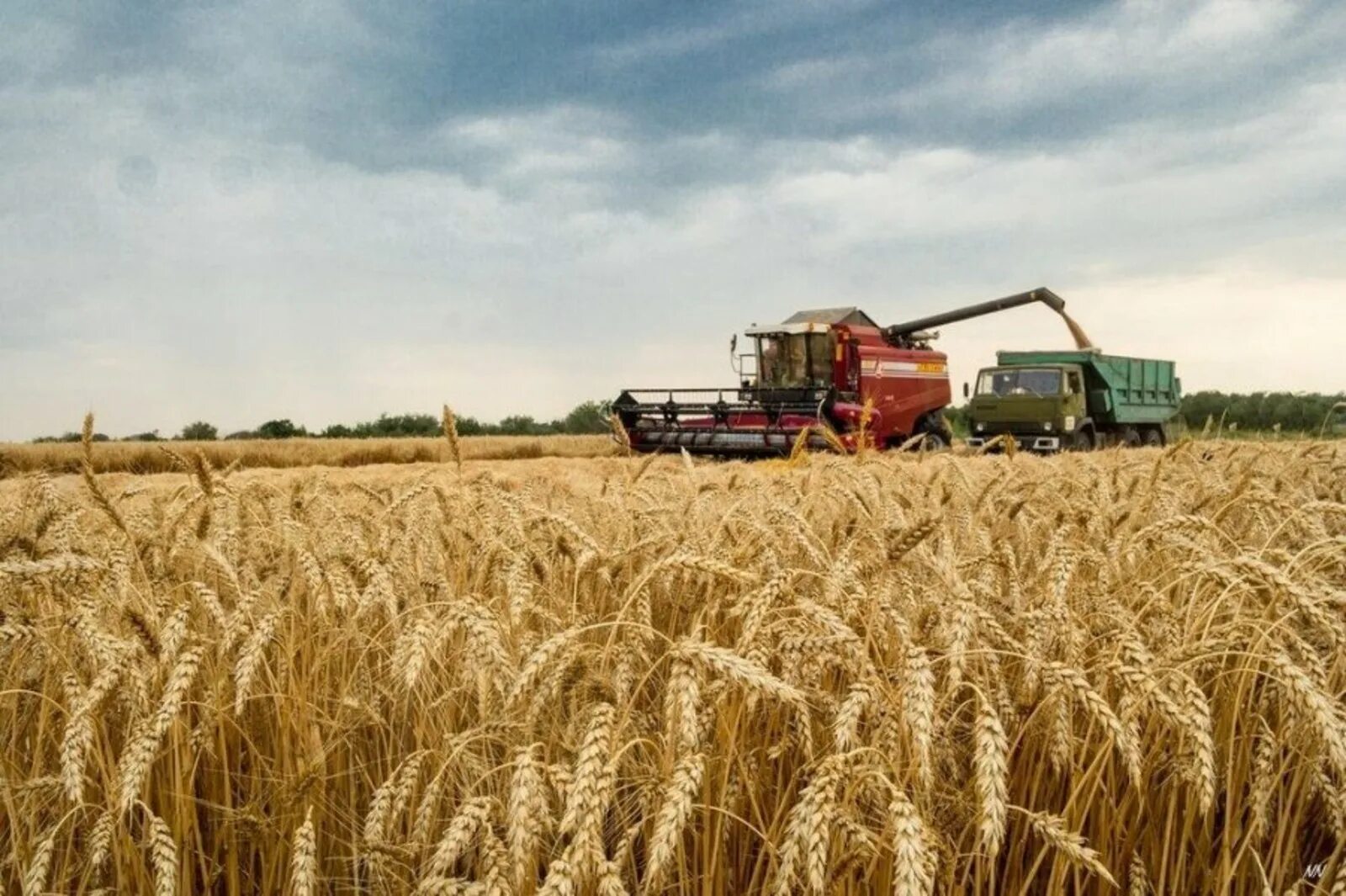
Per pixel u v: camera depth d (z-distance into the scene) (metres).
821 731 3.41
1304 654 3.41
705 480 6.66
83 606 3.44
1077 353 35.84
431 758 3.45
